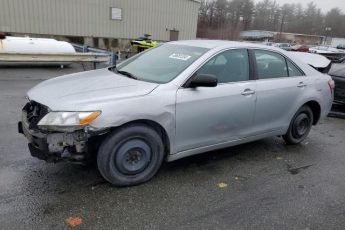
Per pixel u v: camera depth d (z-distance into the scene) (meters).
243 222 3.16
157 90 3.61
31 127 3.38
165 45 4.77
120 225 2.99
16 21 19.70
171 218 3.15
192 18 27.33
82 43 22.45
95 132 3.20
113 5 23.06
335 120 7.54
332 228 3.17
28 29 20.20
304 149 5.33
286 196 3.71
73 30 21.89
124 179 3.59
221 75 4.15
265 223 3.17
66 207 3.20
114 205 3.29
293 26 94.88
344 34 95.62
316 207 3.52
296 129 5.27
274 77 4.77
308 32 95.94
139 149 3.60
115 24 23.53
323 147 5.50
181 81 3.78
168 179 3.91
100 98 3.34
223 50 4.23
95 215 3.10
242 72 4.38
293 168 4.52
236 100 4.19
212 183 3.90
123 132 3.43
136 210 3.23
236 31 71.31
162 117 3.58
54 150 3.25
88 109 3.18
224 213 3.29
